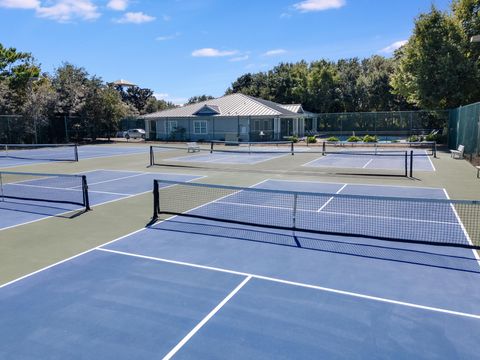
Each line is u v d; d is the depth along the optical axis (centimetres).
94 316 523
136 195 1331
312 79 5803
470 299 561
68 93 4184
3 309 543
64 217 1043
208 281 627
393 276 642
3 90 3881
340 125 4997
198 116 4138
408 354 434
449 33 3005
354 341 459
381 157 2556
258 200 1230
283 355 434
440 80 3012
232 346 452
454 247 784
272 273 656
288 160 2405
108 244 814
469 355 432
